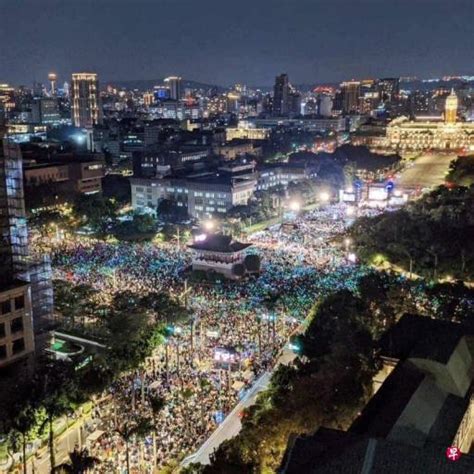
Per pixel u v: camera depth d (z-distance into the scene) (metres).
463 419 88.12
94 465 86.19
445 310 132.25
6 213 130.62
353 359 99.75
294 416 84.50
